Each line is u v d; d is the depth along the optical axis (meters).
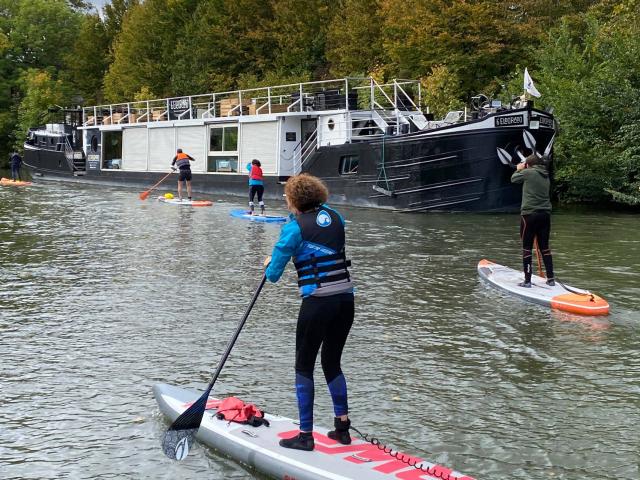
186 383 6.38
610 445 5.17
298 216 4.60
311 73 38.66
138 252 13.38
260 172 19.42
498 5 29.62
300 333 4.61
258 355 7.16
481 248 14.05
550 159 20.14
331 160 23.08
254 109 26.64
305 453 4.65
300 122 25.05
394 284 10.56
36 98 52.50
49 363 6.92
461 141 19.80
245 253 13.25
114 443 5.19
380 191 21.45
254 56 41.31
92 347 7.43
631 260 12.77
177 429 4.59
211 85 41.62
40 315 8.70
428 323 8.41
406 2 30.92
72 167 34.72
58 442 5.22
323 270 4.54
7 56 56.84
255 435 4.96
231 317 8.63
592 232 16.75
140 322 8.38
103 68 55.25
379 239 15.26
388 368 6.81
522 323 8.44
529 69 29.16
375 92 30.20
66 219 18.95
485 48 29.16
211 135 27.61
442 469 4.46
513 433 5.36
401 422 5.55
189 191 23.70
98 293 9.91
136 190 29.88
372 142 21.48
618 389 6.29
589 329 8.18
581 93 23.11
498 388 6.30
